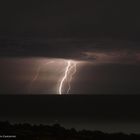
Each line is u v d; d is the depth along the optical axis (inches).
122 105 7298.2
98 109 5718.5
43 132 1471.5
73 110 5319.9
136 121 3408.0
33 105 6673.2
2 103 7219.5
